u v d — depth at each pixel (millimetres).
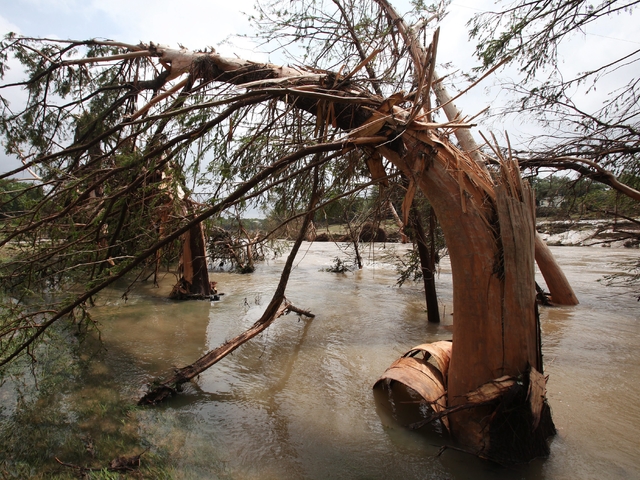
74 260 4996
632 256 18438
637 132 6562
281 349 6312
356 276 14516
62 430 3703
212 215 4027
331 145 3582
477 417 3270
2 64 7602
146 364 5484
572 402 4445
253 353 6109
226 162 4457
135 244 5277
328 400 4492
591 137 6859
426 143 3527
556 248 22703
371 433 3760
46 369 5082
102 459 3279
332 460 3324
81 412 4055
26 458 3248
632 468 3189
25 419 3871
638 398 4551
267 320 5535
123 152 5133
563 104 6875
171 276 13516
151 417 4035
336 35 6609
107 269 4094
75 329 6723
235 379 5094
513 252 3143
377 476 3104
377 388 4762
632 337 7070
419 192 7172
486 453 3174
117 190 4902
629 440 3619
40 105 8133
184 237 10008
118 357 5719
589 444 3545
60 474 3053
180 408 4270
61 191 4703
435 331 7375
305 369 5461
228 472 3154
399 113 3689
